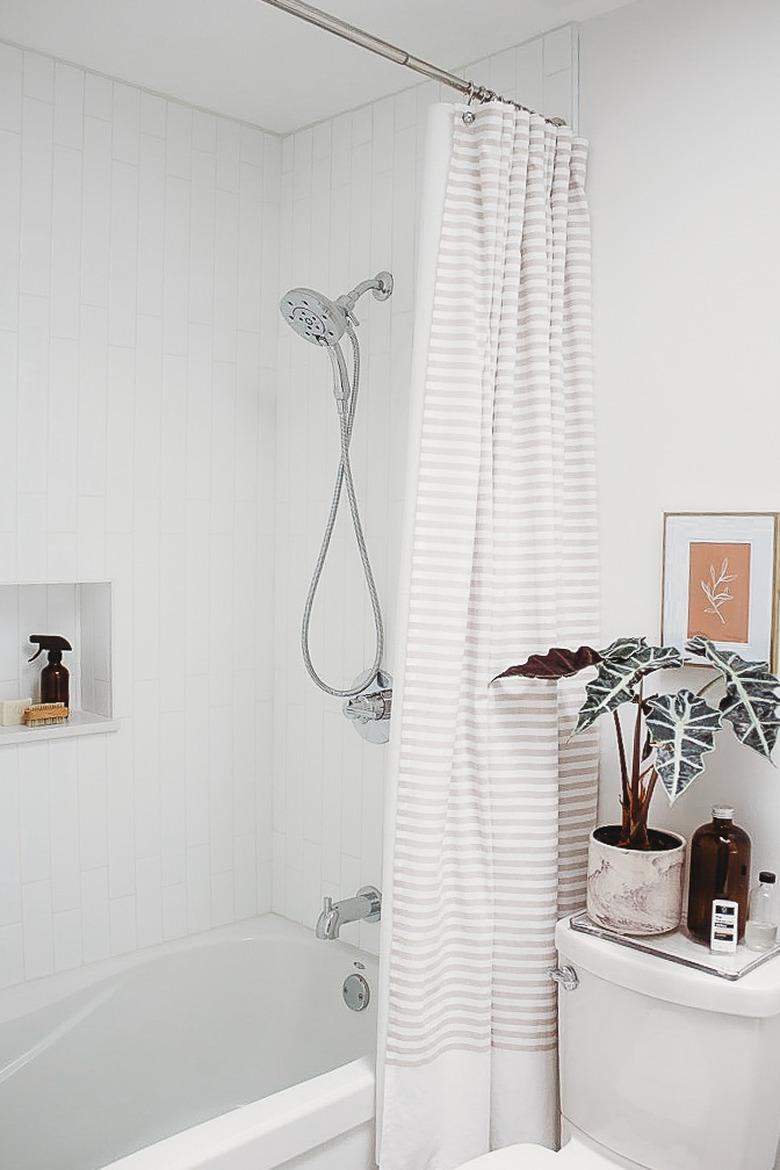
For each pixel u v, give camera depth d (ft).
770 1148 6.25
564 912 7.39
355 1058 8.87
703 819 7.00
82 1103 8.30
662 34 7.14
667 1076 6.18
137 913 9.12
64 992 8.39
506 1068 7.16
